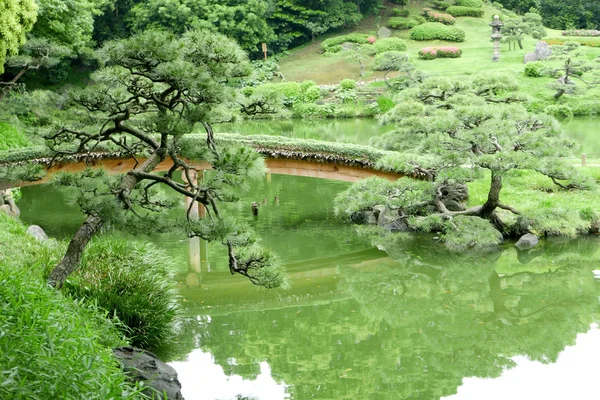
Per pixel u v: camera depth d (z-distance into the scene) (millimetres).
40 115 9969
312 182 25766
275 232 18969
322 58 53125
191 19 48594
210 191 9367
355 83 46656
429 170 18172
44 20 31203
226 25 49562
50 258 11812
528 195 19328
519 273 15547
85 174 9930
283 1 55719
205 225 9016
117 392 6223
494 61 47750
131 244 12703
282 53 55031
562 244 17078
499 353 11648
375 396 10055
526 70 43531
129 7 51562
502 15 61625
